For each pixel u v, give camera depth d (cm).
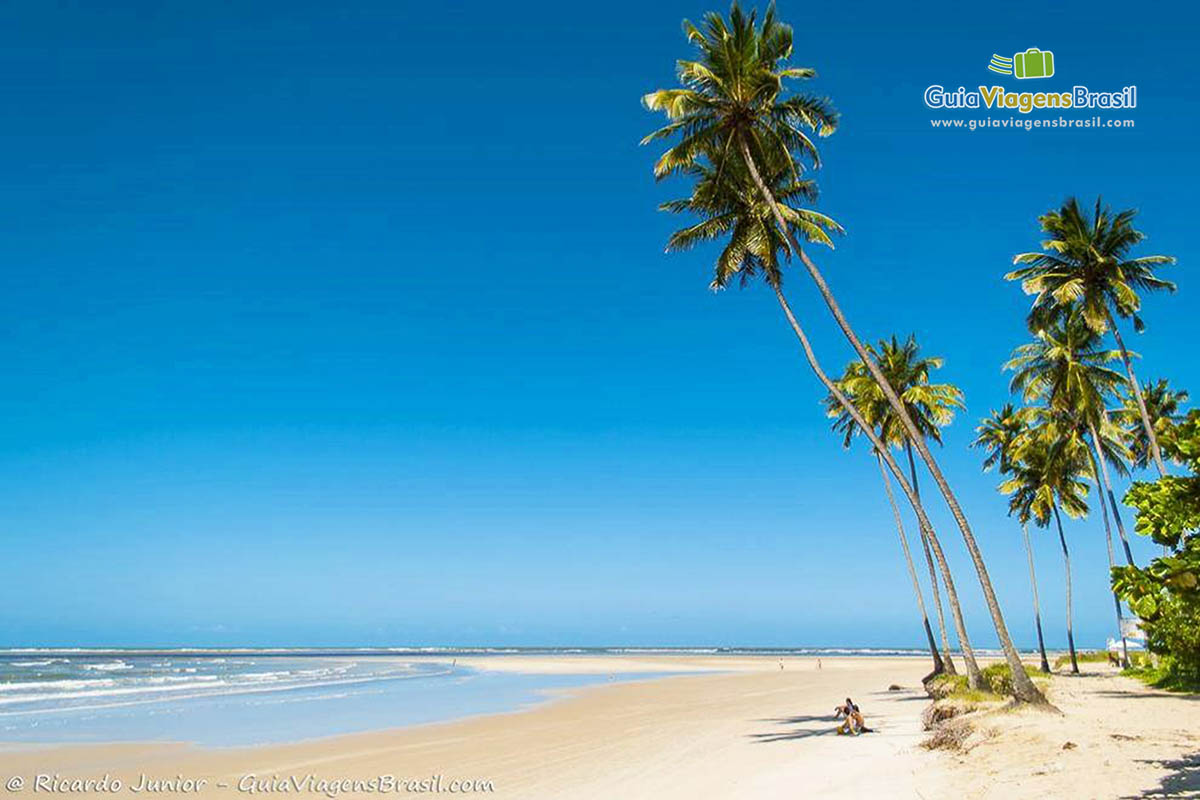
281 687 4950
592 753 2142
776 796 1396
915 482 3509
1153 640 2878
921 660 12244
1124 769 1276
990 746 1602
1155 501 805
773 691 4522
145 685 5062
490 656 13962
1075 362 3519
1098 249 2970
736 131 2175
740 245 2344
